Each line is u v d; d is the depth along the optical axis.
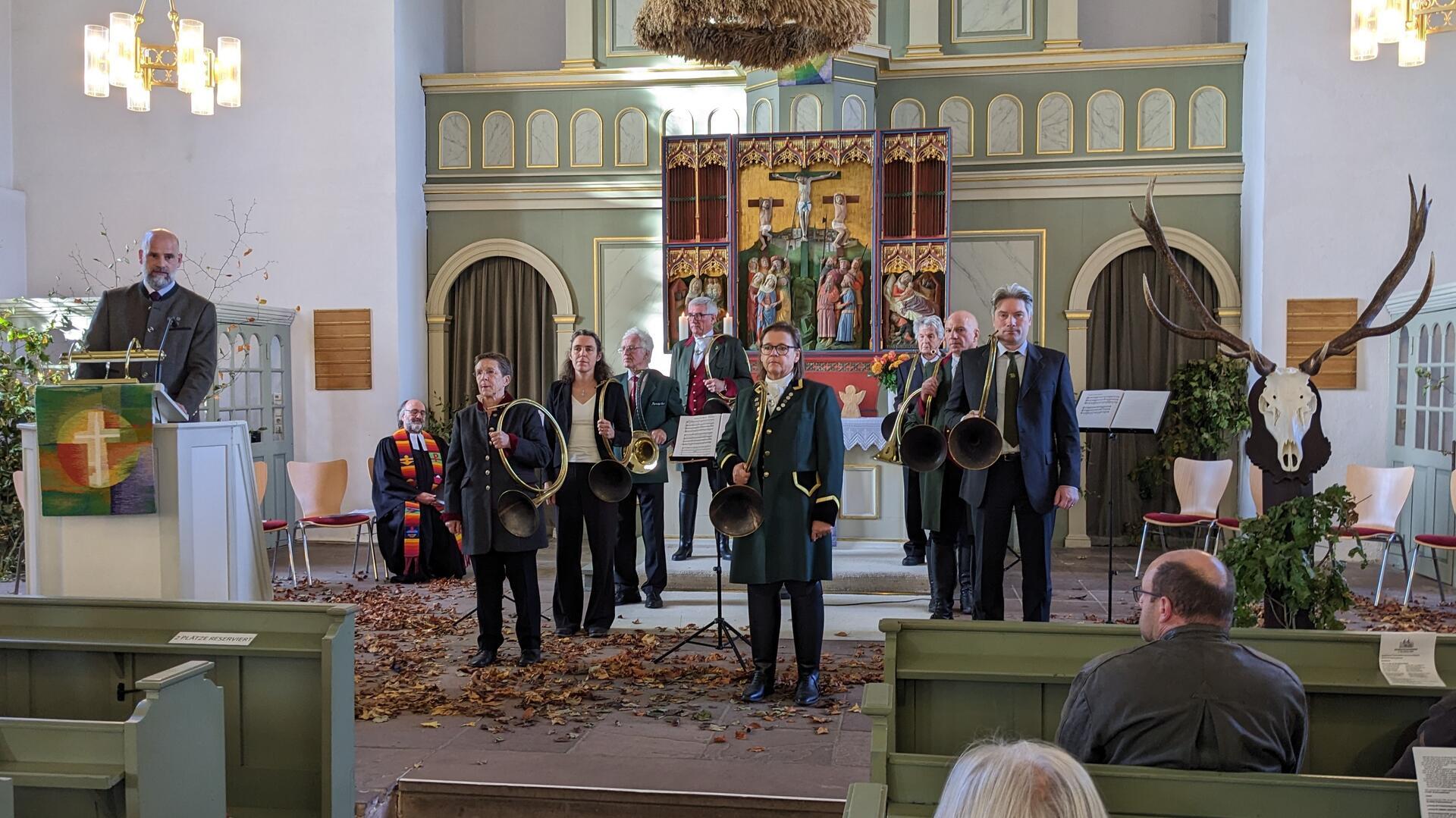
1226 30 9.98
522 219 10.38
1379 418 8.87
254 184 10.01
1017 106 9.77
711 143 9.16
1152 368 9.72
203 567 4.59
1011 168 9.78
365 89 9.88
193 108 8.10
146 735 2.56
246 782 3.49
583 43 10.27
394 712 4.78
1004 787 1.31
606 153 10.24
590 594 6.76
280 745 3.46
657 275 10.20
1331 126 8.84
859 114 9.54
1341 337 4.82
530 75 10.26
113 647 3.41
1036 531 4.85
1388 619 6.72
